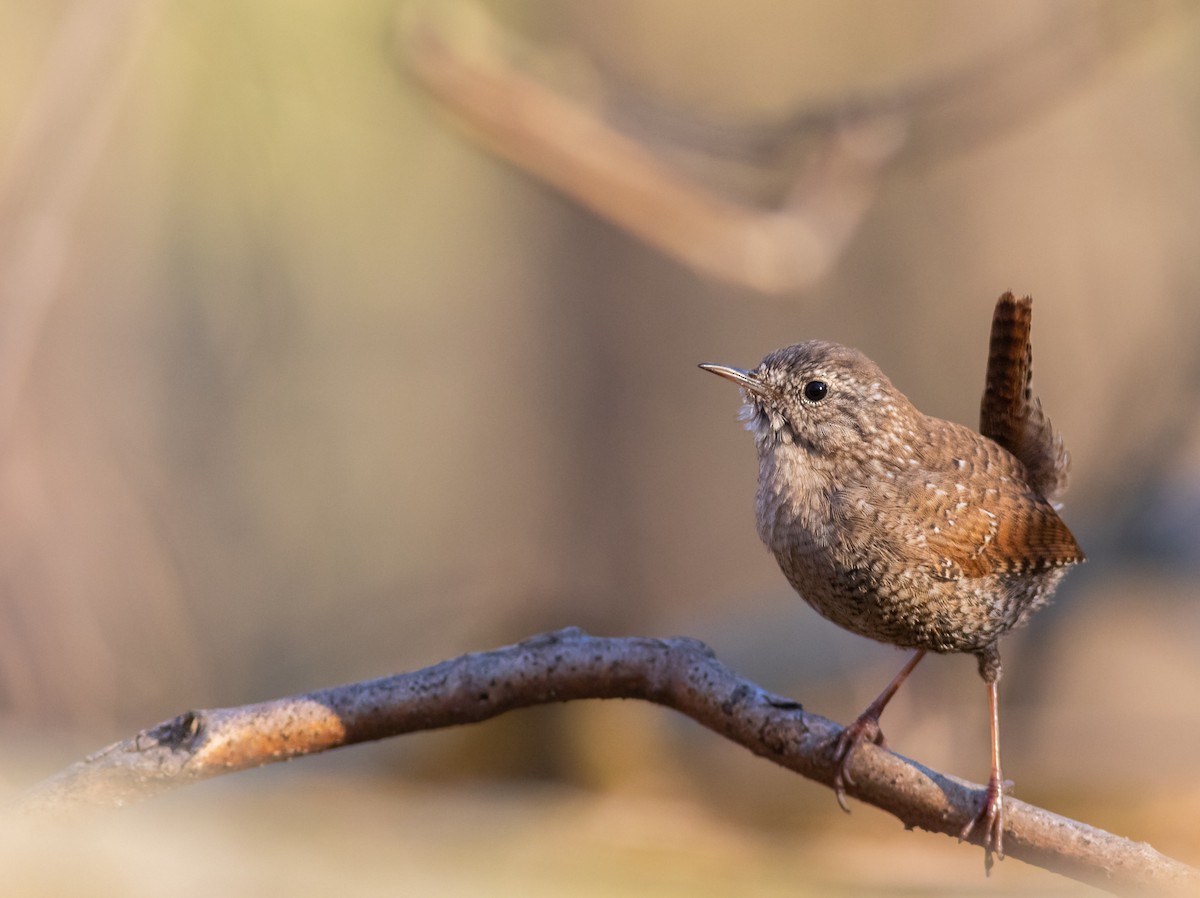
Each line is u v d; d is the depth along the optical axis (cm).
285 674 1475
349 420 1617
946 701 1377
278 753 480
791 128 1094
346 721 489
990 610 625
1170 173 1725
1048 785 966
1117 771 973
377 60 1244
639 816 838
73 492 1170
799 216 1077
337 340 1592
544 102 1056
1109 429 1625
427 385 1717
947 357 1825
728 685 523
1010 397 657
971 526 611
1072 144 1775
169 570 1236
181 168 1281
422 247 1644
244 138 1274
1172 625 1422
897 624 625
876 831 847
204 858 401
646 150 1092
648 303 1858
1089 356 1783
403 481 1691
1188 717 1277
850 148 1077
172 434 1355
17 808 460
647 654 517
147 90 1228
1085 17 1084
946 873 699
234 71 1232
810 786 943
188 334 1361
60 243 1010
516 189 1766
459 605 1655
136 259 1277
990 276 1809
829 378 636
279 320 1430
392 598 1623
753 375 650
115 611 1181
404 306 1667
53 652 1138
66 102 1002
